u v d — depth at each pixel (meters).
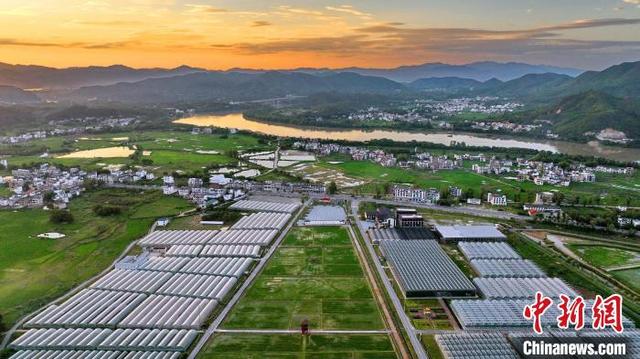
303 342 199.88
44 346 195.50
